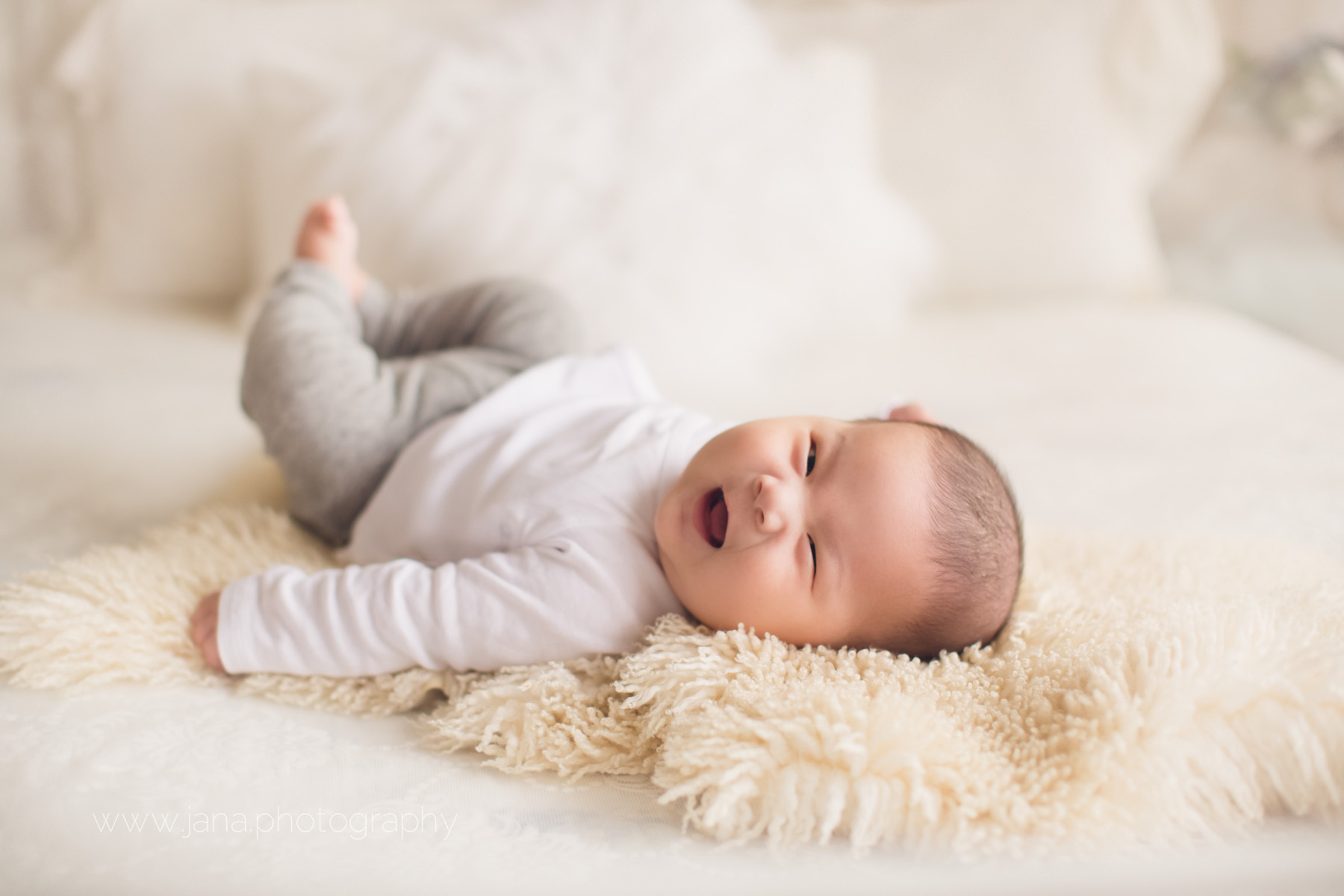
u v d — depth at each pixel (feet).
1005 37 6.92
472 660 2.69
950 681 2.47
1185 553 3.38
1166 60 7.26
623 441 3.07
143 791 2.14
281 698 2.63
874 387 5.27
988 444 4.56
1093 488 4.14
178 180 6.21
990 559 2.76
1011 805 2.06
